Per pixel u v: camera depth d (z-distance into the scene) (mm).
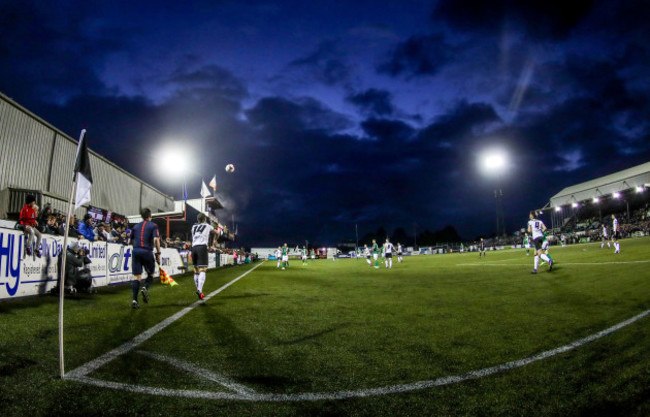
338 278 13633
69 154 21938
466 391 2686
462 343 3924
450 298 7270
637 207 54312
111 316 5488
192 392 2658
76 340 3973
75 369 3035
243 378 2955
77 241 8398
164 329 4621
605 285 7848
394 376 3004
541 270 12680
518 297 7031
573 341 3828
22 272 7246
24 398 2441
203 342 4012
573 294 6988
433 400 2549
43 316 5336
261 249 80688
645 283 7621
